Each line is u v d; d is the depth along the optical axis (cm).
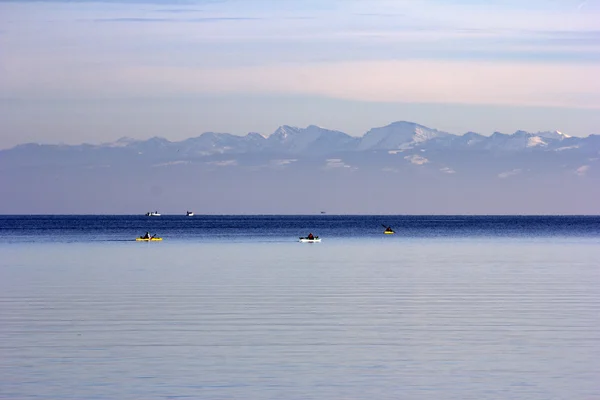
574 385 10362
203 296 19350
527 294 19775
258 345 12950
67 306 17550
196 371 11119
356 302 18225
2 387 10262
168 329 14488
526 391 10088
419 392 10056
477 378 10731
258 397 9825
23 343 13112
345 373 11019
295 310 16925
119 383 10469
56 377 10781
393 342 13200
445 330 14362
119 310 16912
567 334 13925
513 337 13625
